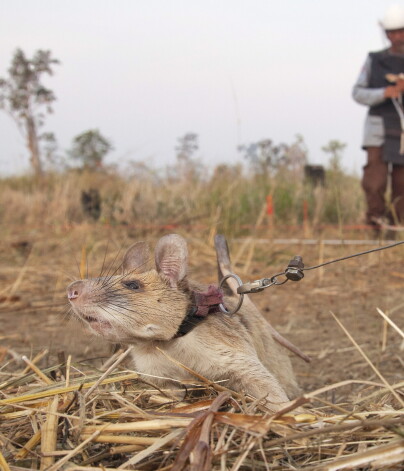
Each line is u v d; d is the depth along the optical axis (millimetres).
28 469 286
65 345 624
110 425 304
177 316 370
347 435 305
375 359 583
